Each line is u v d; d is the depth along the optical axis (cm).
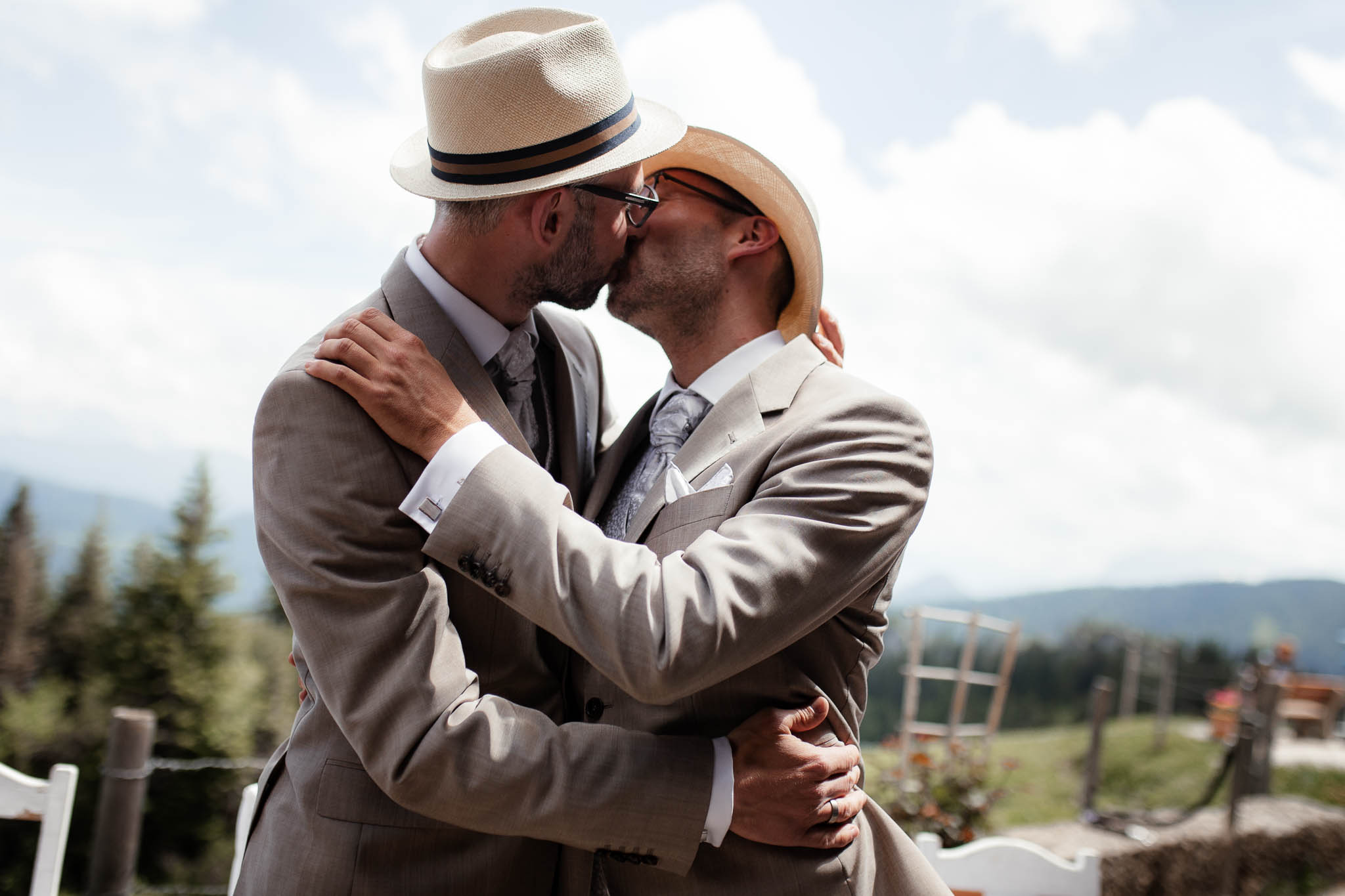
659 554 156
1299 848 598
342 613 136
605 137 150
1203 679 1334
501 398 168
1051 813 768
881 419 154
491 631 149
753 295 181
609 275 170
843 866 150
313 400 140
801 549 140
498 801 133
